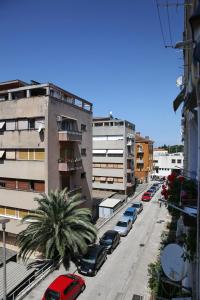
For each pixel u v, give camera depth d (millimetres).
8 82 25641
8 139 24359
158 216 35094
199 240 4719
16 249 23672
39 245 19609
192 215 5391
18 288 16234
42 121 22547
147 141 66625
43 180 22547
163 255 6879
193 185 6312
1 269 18266
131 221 30203
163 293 10750
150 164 72125
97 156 47969
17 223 24062
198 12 3496
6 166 24672
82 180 29203
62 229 19531
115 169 46562
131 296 16266
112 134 46719
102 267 20266
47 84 22344
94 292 16734
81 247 19109
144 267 20172
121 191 46906
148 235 27625
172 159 72375
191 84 5949
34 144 22812
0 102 24734
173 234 23844
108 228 29609
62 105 24562
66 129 25531
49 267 19266
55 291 14805
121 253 22969
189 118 9570
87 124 30344
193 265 6746
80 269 18906
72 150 26750
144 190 55906
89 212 21609
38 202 21125
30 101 22953
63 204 20500
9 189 24594
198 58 3631
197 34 3557
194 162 8914
